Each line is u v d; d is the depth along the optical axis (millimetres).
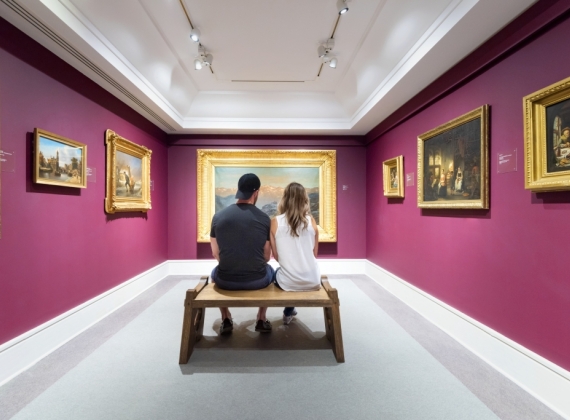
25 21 1745
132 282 3195
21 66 1832
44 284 2004
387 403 1457
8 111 1747
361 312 2775
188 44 2721
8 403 1444
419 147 2734
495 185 1890
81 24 1900
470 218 2125
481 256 2012
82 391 1541
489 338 1892
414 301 2875
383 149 3760
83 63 2246
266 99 3877
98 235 2625
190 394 1521
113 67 2316
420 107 2764
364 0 2115
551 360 1502
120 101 2998
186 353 1828
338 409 1409
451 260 2342
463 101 2205
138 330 2346
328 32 2527
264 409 1406
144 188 3434
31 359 1841
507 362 1741
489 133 1933
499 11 1634
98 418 1340
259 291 2031
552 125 1477
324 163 4398
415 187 2930
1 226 1696
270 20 2377
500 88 1846
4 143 1721
